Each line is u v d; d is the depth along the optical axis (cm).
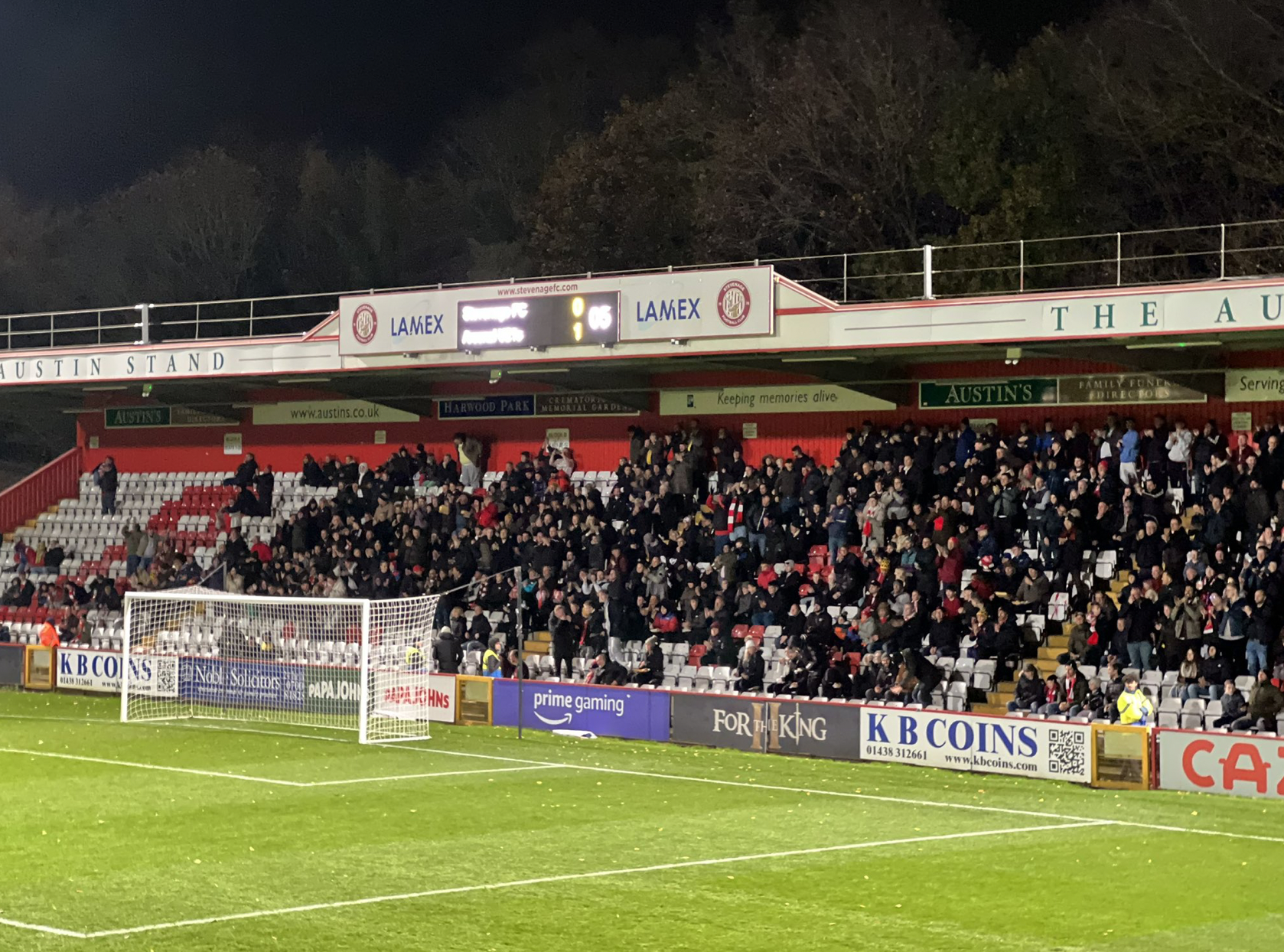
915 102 4453
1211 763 1941
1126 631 2400
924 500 2839
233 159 6781
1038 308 2534
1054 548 2617
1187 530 2611
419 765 2150
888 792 1947
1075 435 2723
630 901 1315
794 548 2889
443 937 1194
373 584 3241
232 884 1376
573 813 1756
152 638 2970
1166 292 2414
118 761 2159
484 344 3034
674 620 2859
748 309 2784
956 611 2594
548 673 2864
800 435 3203
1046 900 1320
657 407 3388
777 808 1806
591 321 2919
